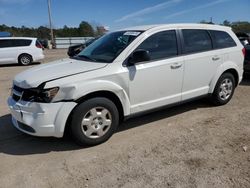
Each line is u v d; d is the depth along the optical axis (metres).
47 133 3.63
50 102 3.57
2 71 12.55
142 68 4.20
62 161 3.59
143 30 4.46
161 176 3.15
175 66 4.58
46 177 3.23
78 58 4.66
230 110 5.39
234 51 5.57
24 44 15.06
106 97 4.05
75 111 3.72
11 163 3.58
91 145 3.96
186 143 3.97
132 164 3.44
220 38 5.41
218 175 3.14
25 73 4.15
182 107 5.63
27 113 3.65
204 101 5.98
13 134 4.49
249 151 3.68
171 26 4.71
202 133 4.30
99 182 3.09
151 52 4.38
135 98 4.25
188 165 3.37
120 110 4.25
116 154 3.72
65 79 3.64
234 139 4.05
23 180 3.19
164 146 3.90
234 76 5.82
